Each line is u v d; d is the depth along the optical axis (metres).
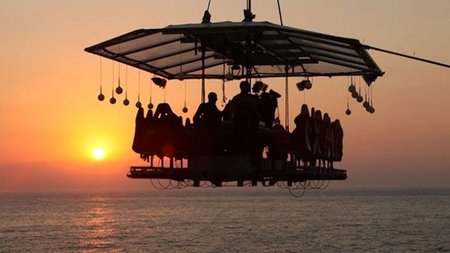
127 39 17.81
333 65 22.44
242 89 18.64
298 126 19.34
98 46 17.95
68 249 90.06
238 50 19.23
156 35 17.86
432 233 106.62
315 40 18.08
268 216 146.50
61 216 154.50
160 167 18.98
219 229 114.19
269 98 20.27
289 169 19.80
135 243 95.44
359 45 17.66
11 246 93.81
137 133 19.17
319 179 20.78
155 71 22.12
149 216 151.12
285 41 19.19
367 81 22.61
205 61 22.27
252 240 96.88
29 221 137.75
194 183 18.94
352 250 86.56
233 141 18.55
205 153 18.72
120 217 148.75
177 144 18.97
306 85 21.14
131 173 18.92
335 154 21.80
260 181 19.50
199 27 17.34
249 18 19.22
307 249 87.00
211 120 18.61
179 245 92.19
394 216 146.12
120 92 20.02
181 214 157.12
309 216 145.75
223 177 18.70
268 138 19.39
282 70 23.33
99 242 97.38
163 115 19.12
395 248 88.69
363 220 133.50
